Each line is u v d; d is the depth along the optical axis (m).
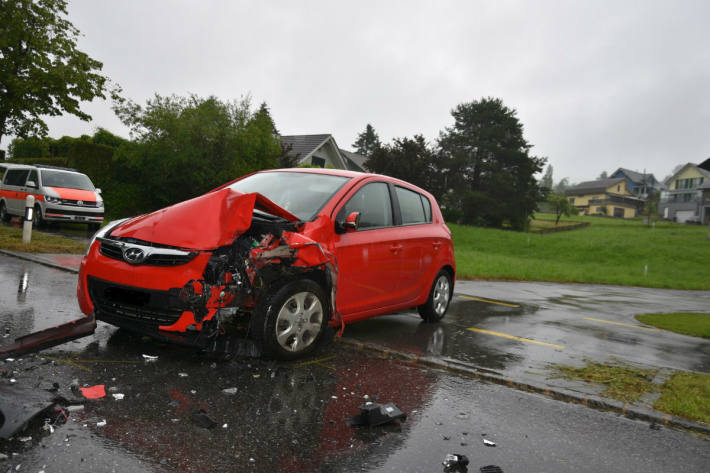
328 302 4.58
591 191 108.81
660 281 22.12
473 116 55.38
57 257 8.93
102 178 20.95
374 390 3.87
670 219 82.12
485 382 4.37
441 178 38.75
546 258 32.66
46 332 3.96
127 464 2.49
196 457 2.63
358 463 2.72
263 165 23.53
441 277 6.72
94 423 2.87
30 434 2.66
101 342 4.32
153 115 20.50
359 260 4.94
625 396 4.17
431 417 3.46
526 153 54.72
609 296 13.80
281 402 3.44
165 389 3.45
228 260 3.93
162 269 3.82
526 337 6.45
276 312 4.12
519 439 3.23
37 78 16.48
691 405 3.97
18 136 17.88
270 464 2.63
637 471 2.93
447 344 5.57
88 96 17.81
